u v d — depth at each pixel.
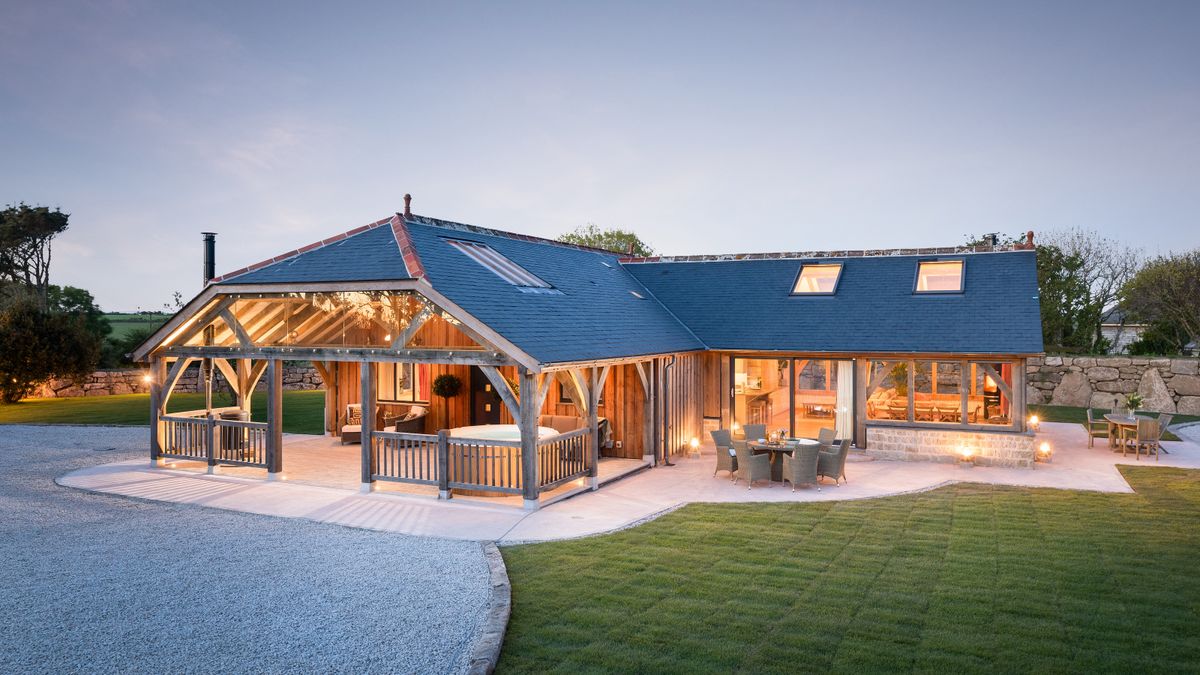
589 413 13.88
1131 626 7.19
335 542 10.30
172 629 7.27
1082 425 22.69
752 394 20.70
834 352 17.59
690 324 19.94
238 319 15.34
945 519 11.51
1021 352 15.84
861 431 17.72
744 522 11.34
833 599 7.92
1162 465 16.30
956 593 8.11
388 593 8.24
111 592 8.30
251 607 7.84
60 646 6.89
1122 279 35.81
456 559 9.48
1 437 20.58
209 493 13.41
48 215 43.81
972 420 18.58
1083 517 11.62
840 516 11.72
